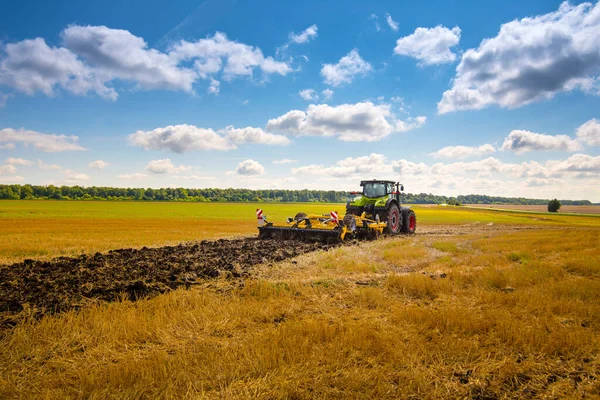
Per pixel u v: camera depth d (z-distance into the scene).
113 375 3.53
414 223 22.52
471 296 6.81
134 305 5.92
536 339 4.41
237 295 6.75
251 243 14.63
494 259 10.96
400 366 3.86
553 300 6.16
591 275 8.80
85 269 9.24
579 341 4.36
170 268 9.27
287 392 3.30
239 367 3.71
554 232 22.73
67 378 3.63
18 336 4.46
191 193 154.88
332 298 6.62
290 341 4.27
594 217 64.31
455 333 4.80
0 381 3.56
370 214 19.44
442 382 3.62
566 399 3.36
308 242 15.02
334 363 3.82
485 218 48.91
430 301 6.55
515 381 3.67
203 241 15.45
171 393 3.29
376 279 8.10
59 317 5.23
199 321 5.25
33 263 10.16
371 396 3.33
